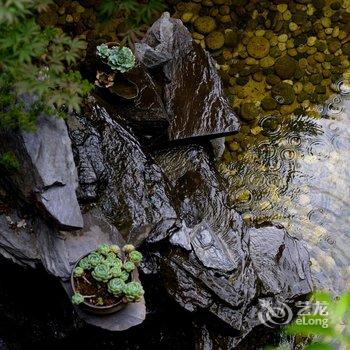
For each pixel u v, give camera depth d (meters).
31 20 2.62
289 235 3.37
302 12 3.95
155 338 3.12
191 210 3.26
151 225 3.06
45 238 2.93
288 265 3.24
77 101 2.76
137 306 2.88
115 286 2.81
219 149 3.58
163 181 3.19
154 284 3.04
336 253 3.44
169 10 3.91
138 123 3.30
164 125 3.32
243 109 3.76
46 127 2.87
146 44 3.44
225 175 3.61
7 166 2.84
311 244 3.45
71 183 2.89
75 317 3.02
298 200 3.56
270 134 3.72
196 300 3.02
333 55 3.89
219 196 3.32
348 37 3.92
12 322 3.11
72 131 3.07
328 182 3.61
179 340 3.11
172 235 3.08
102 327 2.86
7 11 2.39
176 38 3.50
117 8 2.96
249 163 3.64
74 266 2.88
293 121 3.75
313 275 3.37
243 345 3.10
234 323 3.04
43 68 2.73
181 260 3.06
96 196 3.05
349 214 3.54
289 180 3.61
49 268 2.90
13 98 2.81
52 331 3.07
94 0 3.90
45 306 3.07
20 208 2.96
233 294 3.05
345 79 3.85
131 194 3.10
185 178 3.34
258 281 3.14
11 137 2.85
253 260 3.20
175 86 3.43
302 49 3.88
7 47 2.62
